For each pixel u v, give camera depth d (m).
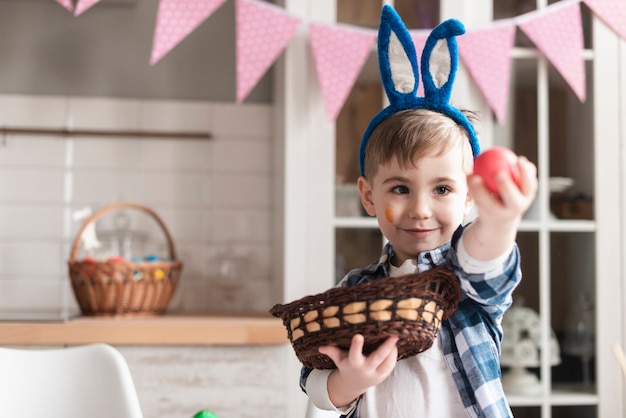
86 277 2.21
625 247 2.27
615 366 2.24
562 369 2.24
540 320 2.24
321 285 2.22
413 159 0.92
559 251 2.25
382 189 0.96
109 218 2.54
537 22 2.25
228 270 2.55
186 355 2.00
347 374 0.84
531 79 2.26
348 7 2.26
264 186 2.62
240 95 2.20
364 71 2.25
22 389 1.43
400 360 0.96
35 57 2.57
